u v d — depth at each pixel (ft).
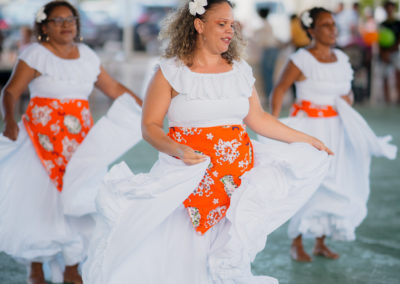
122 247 7.94
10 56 32.99
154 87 8.41
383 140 12.68
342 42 39.47
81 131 11.38
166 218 8.41
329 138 12.63
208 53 8.46
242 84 8.50
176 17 8.54
